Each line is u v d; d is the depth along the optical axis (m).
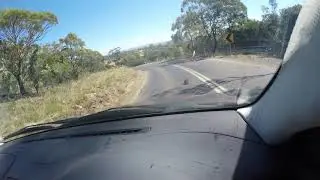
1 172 2.57
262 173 1.64
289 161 1.66
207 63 28.83
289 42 1.65
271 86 1.79
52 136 2.80
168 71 33.38
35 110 18.56
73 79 49.06
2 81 47.66
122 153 2.04
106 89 23.80
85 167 2.03
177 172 1.74
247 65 8.34
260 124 1.83
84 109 18.28
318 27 1.44
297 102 1.55
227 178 1.64
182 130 2.12
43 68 49.81
